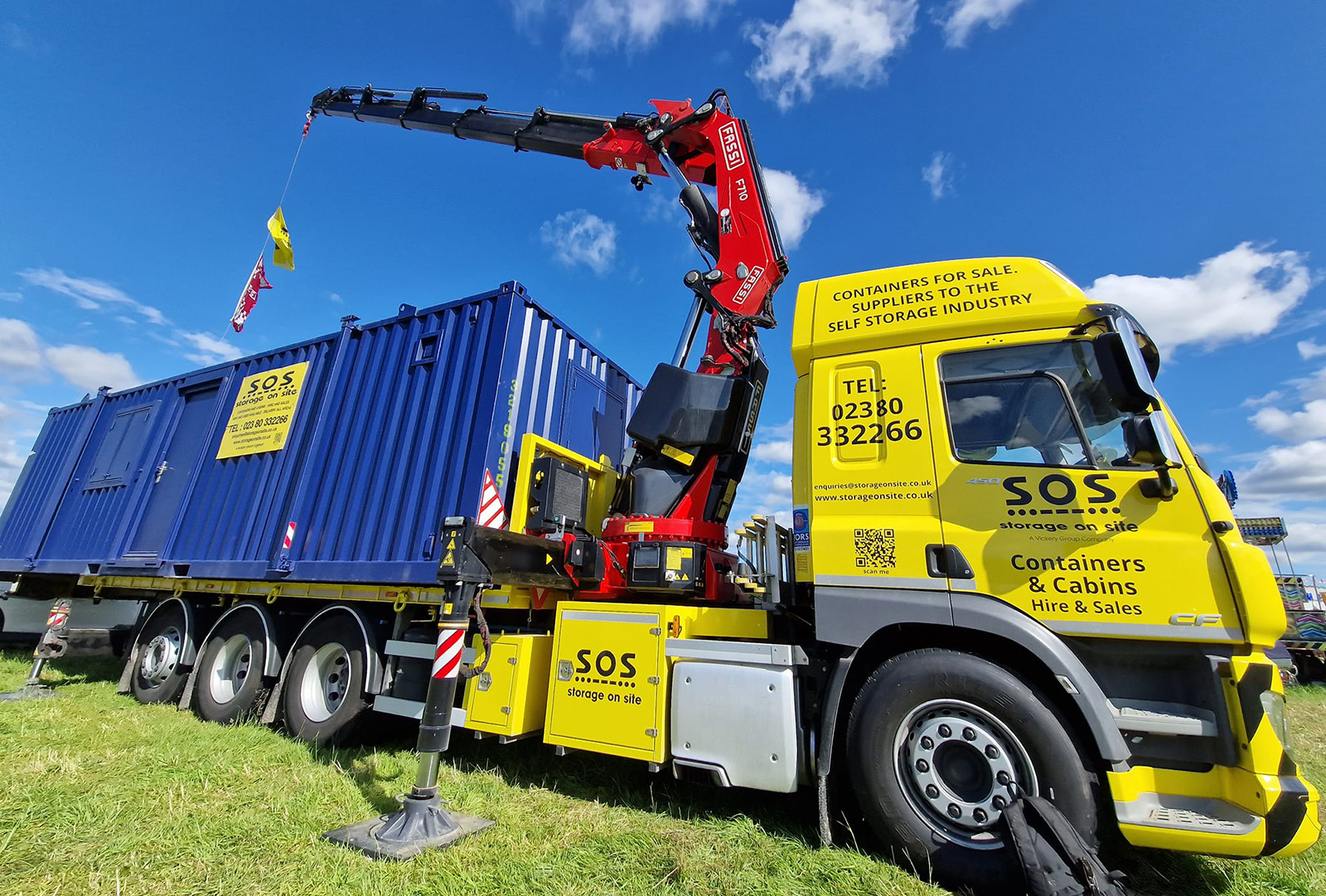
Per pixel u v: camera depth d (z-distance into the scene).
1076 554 2.88
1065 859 2.40
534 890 2.64
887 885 2.71
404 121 6.97
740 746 3.26
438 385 5.20
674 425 4.36
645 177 5.55
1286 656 2.75
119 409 8.46
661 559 3.96
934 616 3.01
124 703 6.27
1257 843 2.40
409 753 4.50
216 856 2.86
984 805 2.78
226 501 6.38
